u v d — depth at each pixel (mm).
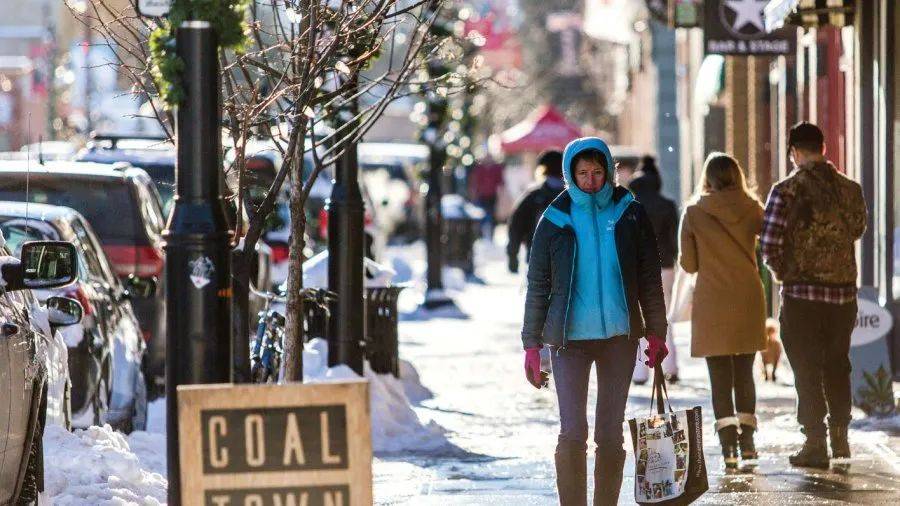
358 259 34531
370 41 25953
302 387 15789
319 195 65438
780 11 38500
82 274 31000
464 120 90188
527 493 26766
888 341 35094
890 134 40031
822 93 51438
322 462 15766
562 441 21891
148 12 18969
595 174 21891
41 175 37188
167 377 17906
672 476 22094
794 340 27969
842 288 27859
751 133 67812
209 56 17859
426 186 74250
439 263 72938
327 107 28250
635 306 21953
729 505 24812
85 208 37531
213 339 17812
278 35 25891
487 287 92688
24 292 23859
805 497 25453
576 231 21844
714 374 28609
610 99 164750
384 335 37969
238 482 15727
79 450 24016
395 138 128750
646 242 22078
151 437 29406
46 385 21438
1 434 18547
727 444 28359
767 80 66438
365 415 15805
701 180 28891
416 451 31969
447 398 41094
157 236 39406
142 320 37938
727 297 28156
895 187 40031
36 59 118688
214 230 17797
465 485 27703
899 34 40125
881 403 33781
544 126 118688
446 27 54219
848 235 27781
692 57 86875
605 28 108812
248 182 30938
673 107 108312
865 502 24984
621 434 21984
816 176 27625
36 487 21031
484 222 135125
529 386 43688
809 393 28031
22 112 109062
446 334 61625
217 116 17938
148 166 45219
